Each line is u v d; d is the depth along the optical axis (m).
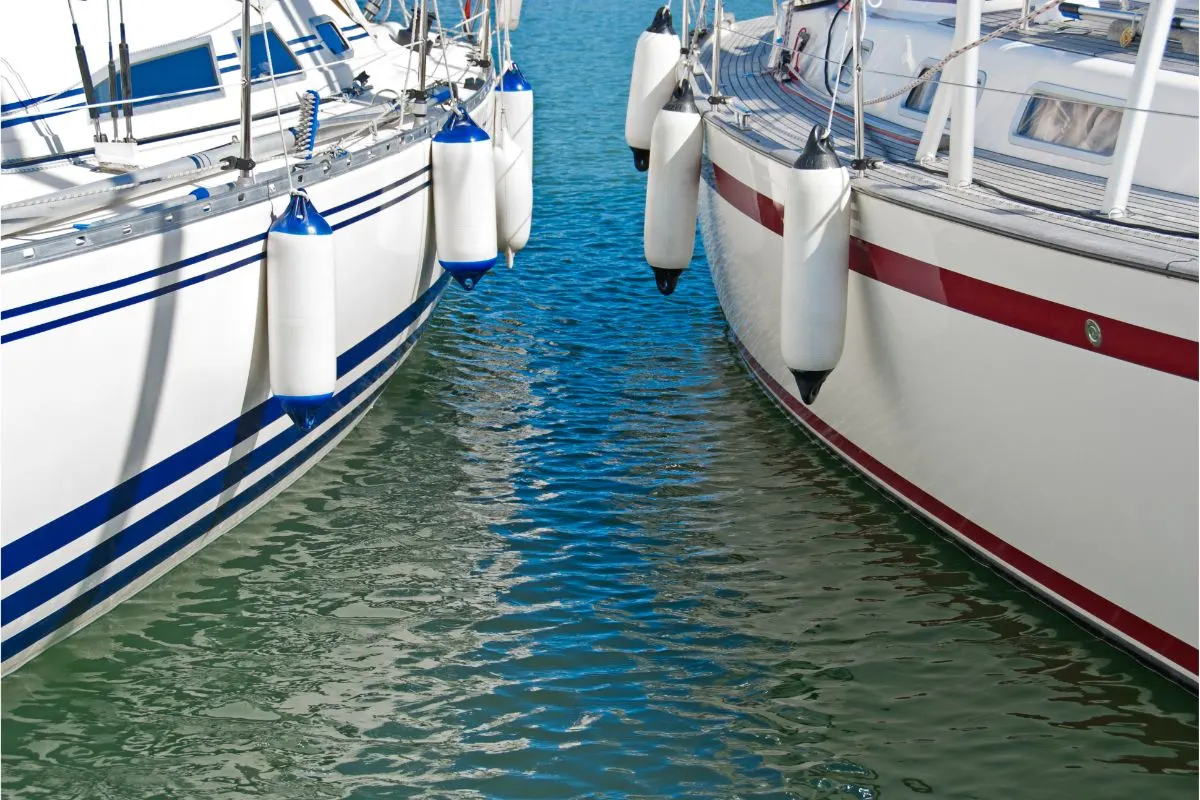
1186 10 6.91
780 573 6.34
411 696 5.39
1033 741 5.11
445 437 7.86
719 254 8.91
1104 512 5.29
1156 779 4.89
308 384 6.14
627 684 5.48
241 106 6.09
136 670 5.53
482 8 9.95
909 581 6.25
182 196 6.03
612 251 11.89
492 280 11.00
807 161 6.20
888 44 7.98
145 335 5.54
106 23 6.68
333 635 5.80
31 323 4.99
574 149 16.14
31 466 5.13
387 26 10.88
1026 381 5.47
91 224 5.60
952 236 5.62
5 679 5.43
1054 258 5.13
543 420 8.14
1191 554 4.95
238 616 5.93
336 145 7.02
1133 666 5.54
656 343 9.60
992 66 6.85
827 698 5.39
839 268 6.29
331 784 4.87
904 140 7.36
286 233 6.00
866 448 7.06
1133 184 6.03
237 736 5.13
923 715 5.27
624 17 30.42
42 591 5.39
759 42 10.95
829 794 4.82
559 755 5.03
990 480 5.95
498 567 6.38
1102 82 6.29
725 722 5.23
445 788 4.84
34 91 6.28
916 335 6.10
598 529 6.77
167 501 6.00
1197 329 4.62
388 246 7.38
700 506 7.02
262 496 6.89
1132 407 4.98
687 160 8.28
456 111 7.75
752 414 8.27
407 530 6.73
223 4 7.36
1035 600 6.05
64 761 4.97
